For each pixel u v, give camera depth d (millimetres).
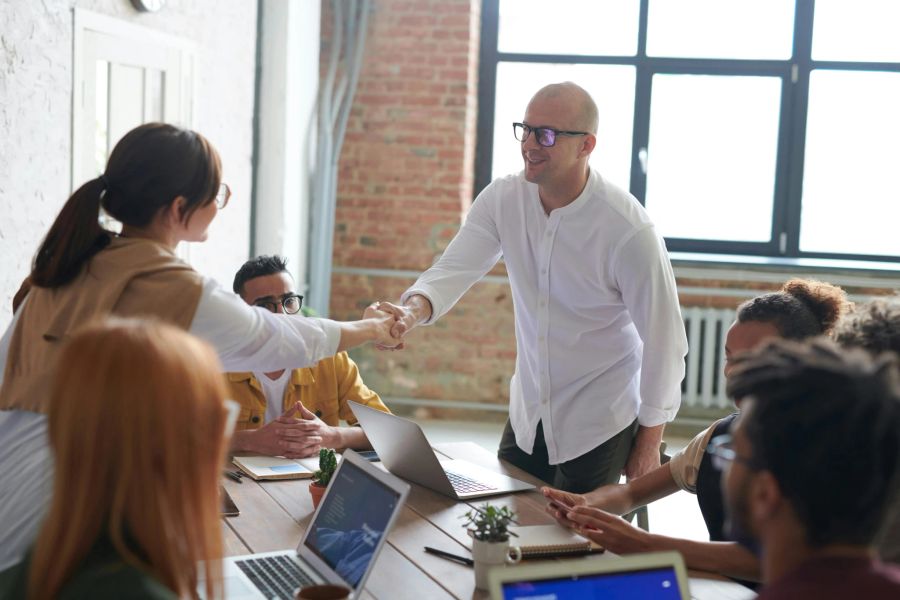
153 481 1060
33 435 1645
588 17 6176
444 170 6031
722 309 5906
